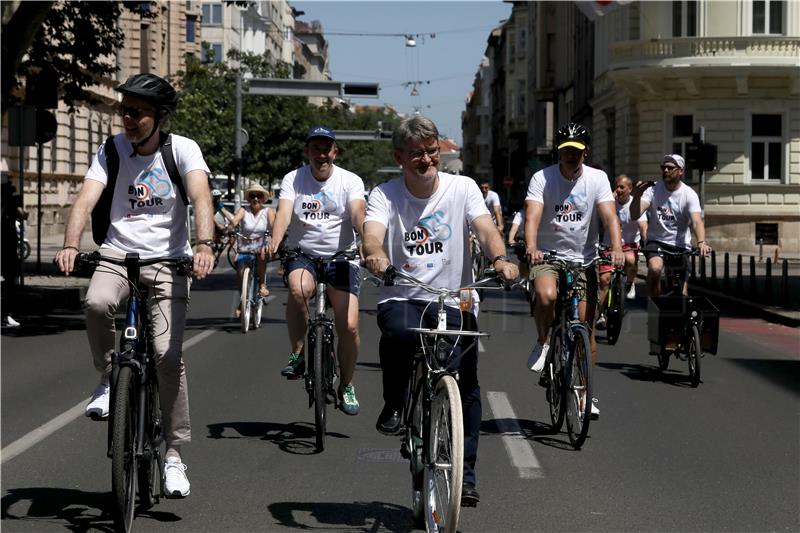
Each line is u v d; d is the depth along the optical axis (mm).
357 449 7812
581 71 57000
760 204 37562
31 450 7711
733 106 37531
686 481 6918
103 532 5688
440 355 5605
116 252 5973
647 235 12305
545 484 6824
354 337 8328
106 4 22406
